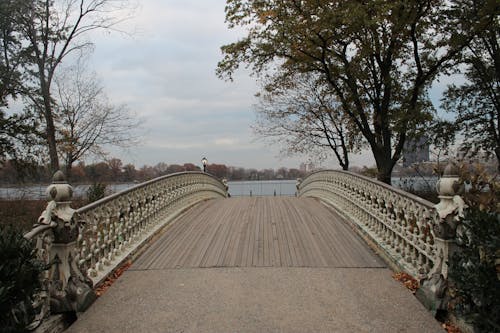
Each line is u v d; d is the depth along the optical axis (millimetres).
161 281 5680
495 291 3303
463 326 4016
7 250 3186
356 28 13898
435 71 16281
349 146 23812
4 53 18047
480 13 14320
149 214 8516
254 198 15727
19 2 17344
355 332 4082
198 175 14633
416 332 4074
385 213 7203
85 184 22891
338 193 11352
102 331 4191
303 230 8602
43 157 18203
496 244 3158
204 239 8008
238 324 4266
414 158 18547
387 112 16344
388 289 5238
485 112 19844
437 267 4613
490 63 18859
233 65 16406
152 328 4223
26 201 18141
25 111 16672
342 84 18047
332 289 5254
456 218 4371
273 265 6273
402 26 14445
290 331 4105
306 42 15664
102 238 6020
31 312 3373
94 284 5273
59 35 19188
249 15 15961
